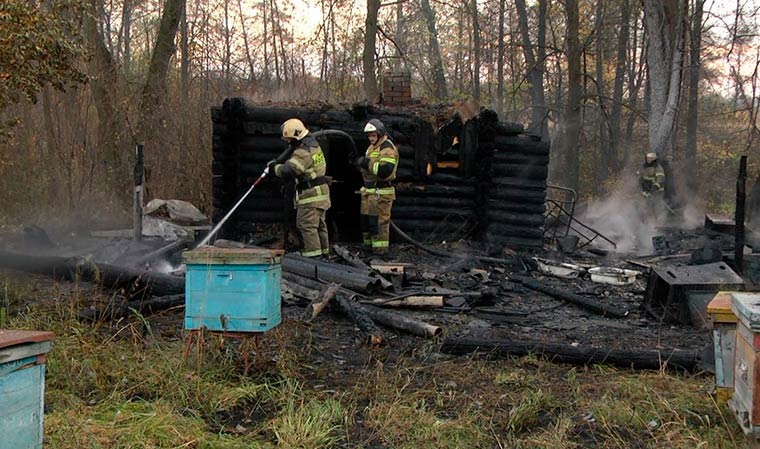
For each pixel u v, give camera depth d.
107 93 14.01
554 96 31.41
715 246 11.30
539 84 25.67
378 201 9.70
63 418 3.93
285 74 21.53
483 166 10.79
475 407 4.50
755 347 3.54
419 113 10.94
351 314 6.36
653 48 19.08
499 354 5.56
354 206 11.22
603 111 26.16
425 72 30.11
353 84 20.80
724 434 4.02
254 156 10.67
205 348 5.17
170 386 4.56
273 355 5.43
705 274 7.06
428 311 7.18
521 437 4.08
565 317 7.27
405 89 11.78
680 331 6.72
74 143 13.28
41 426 2.97
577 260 10.99
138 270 7.21
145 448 3.66
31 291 7.16
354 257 8.82
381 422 4.18
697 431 4.11
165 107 14.85
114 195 13.74
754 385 3.55
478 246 10.80
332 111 10.81
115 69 14.45
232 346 5.43
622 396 4.71
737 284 6.90
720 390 4.25
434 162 10.80
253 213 10.77
